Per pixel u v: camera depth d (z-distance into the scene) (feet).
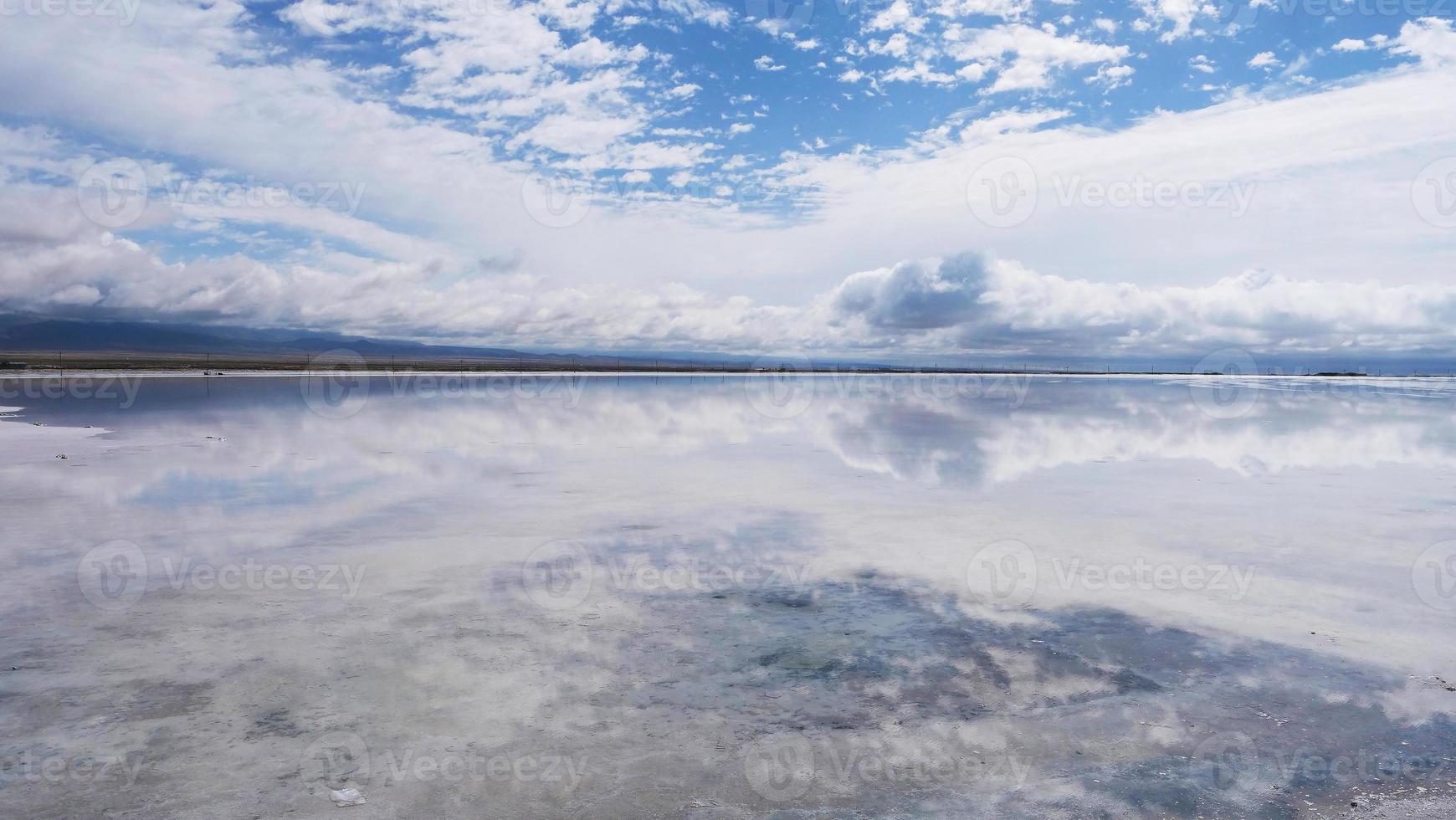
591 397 97.30
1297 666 12.14
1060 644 13.02
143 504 24.57
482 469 32.40
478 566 17.43
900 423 56.08
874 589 15.92
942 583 16.33
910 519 22.49
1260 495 26.48
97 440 42.14
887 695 11.10
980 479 29.66
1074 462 34.68
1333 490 27.25
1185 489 27.66
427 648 12.66
